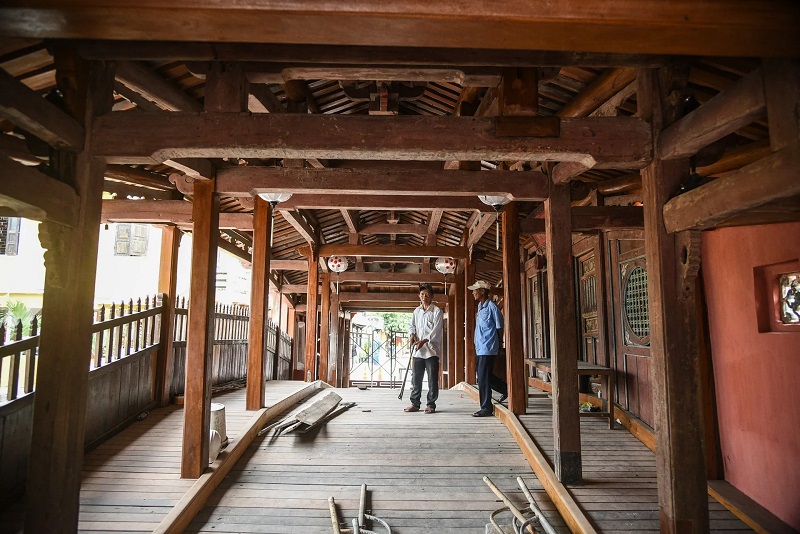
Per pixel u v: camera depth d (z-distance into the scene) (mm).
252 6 2012
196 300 4309
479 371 6418
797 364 3361
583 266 7363
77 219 2814
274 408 6164
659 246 3051
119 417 5484
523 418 5754
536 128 3080
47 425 2654
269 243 6414
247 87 3328
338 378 14922
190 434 4215
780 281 3604
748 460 3865
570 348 4332
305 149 3018
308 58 3086
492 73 3281
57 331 2715
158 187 6824
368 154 3102
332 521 3732
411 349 6805
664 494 2971
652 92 3148
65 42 2846
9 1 1999
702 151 3189
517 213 6137
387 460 4836
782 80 2193
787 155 2102
